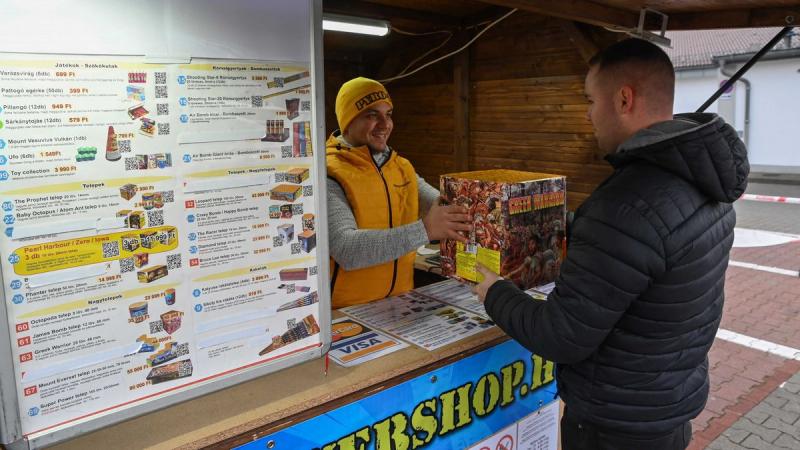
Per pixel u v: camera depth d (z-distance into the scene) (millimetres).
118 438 1125
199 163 1174
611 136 1383
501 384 1766
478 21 4809
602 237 1204
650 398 1325
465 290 2104
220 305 1251
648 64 1296
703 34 14430
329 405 1325
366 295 2008
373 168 1977
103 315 1099
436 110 5406
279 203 1304
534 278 1732
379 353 1534
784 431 2953
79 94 1018
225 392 1309
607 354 1326
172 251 1166
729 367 3688
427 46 5348
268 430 1226
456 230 1715
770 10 2637
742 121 13398
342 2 4121
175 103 1128
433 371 1546
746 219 8422
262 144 1258
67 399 1078
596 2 2711
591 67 1397
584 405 1395
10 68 947
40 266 1018
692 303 1276
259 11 1210
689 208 1224
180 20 1109
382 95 1997
